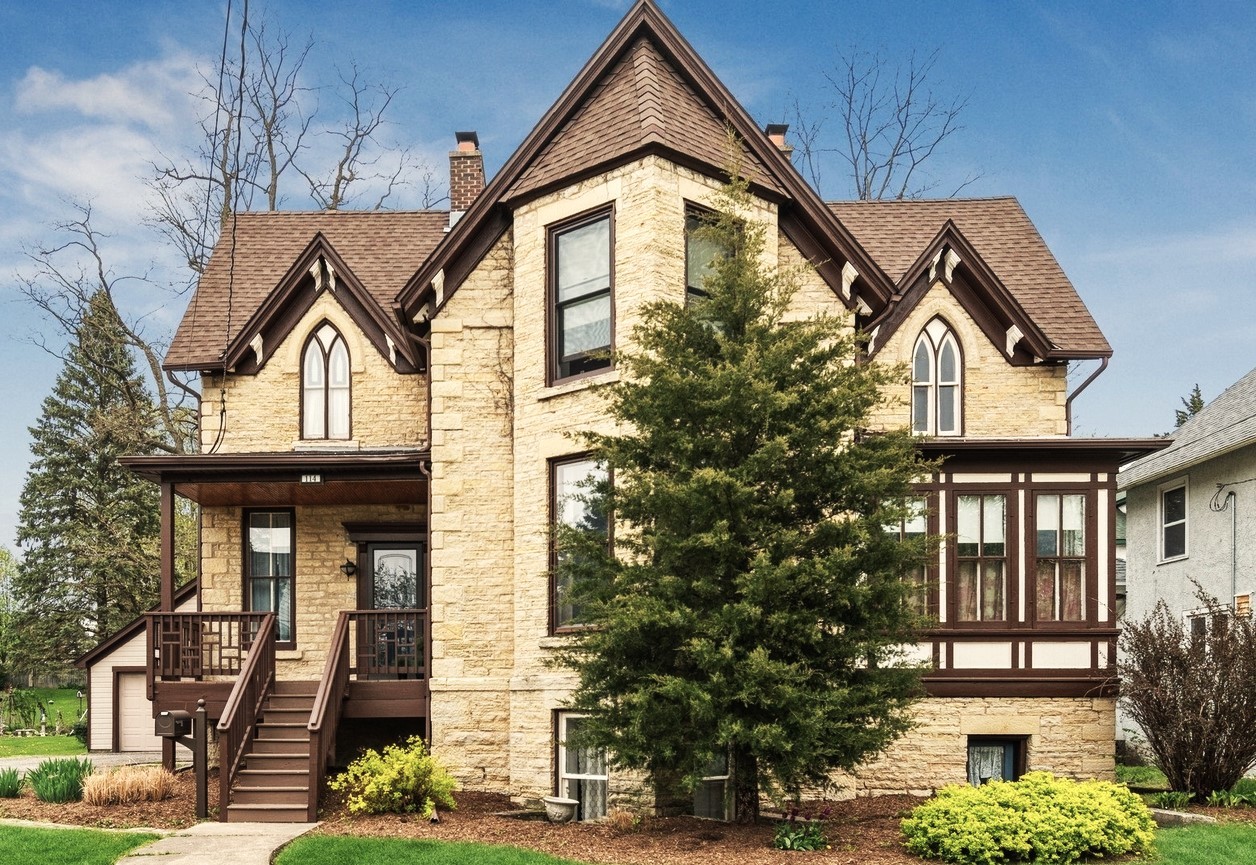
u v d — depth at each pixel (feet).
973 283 66.23
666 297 49.85
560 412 53.21
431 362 58.18
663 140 50.26
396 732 63.10
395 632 57.82
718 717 38.75
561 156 55.01
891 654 42.32
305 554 67.00
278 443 67.56
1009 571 58.13
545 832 43.60
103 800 49.24
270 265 75.25
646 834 42.80
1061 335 67.36
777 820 45.80
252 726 52.13
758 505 39.73
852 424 40.88
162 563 59.21
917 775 56.49
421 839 41.19
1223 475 78.33
